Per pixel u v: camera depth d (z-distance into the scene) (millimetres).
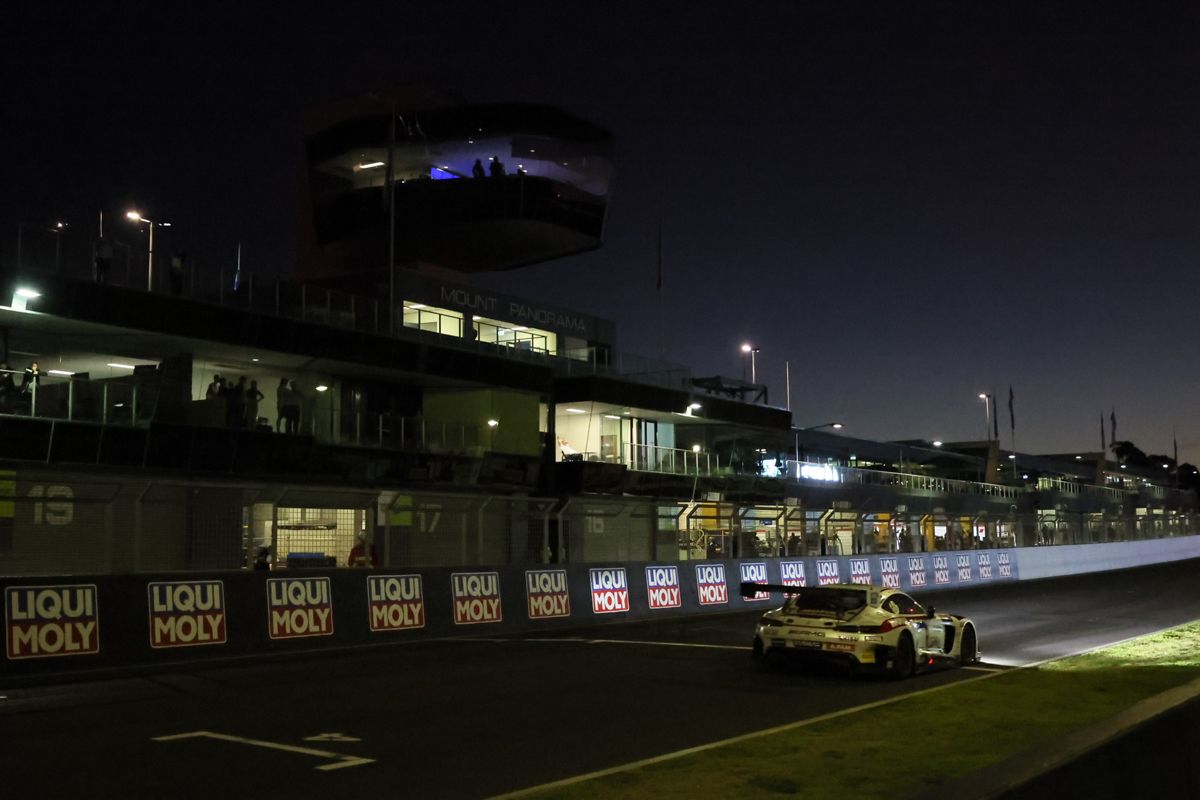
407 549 24844
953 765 8539
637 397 43594
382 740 10016
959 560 41188
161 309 28219
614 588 25391
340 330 32688
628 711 11922
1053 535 53750
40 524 21219
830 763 8656
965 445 92938
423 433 35469
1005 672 15727
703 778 8070
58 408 25922
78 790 7895
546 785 7871
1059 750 5008
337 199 46844
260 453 29969
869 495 57531
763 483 48594
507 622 22344
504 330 44406
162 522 22406
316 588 18672
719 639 20953
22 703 12297
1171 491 114812
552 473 39688
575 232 47156
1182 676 14477
